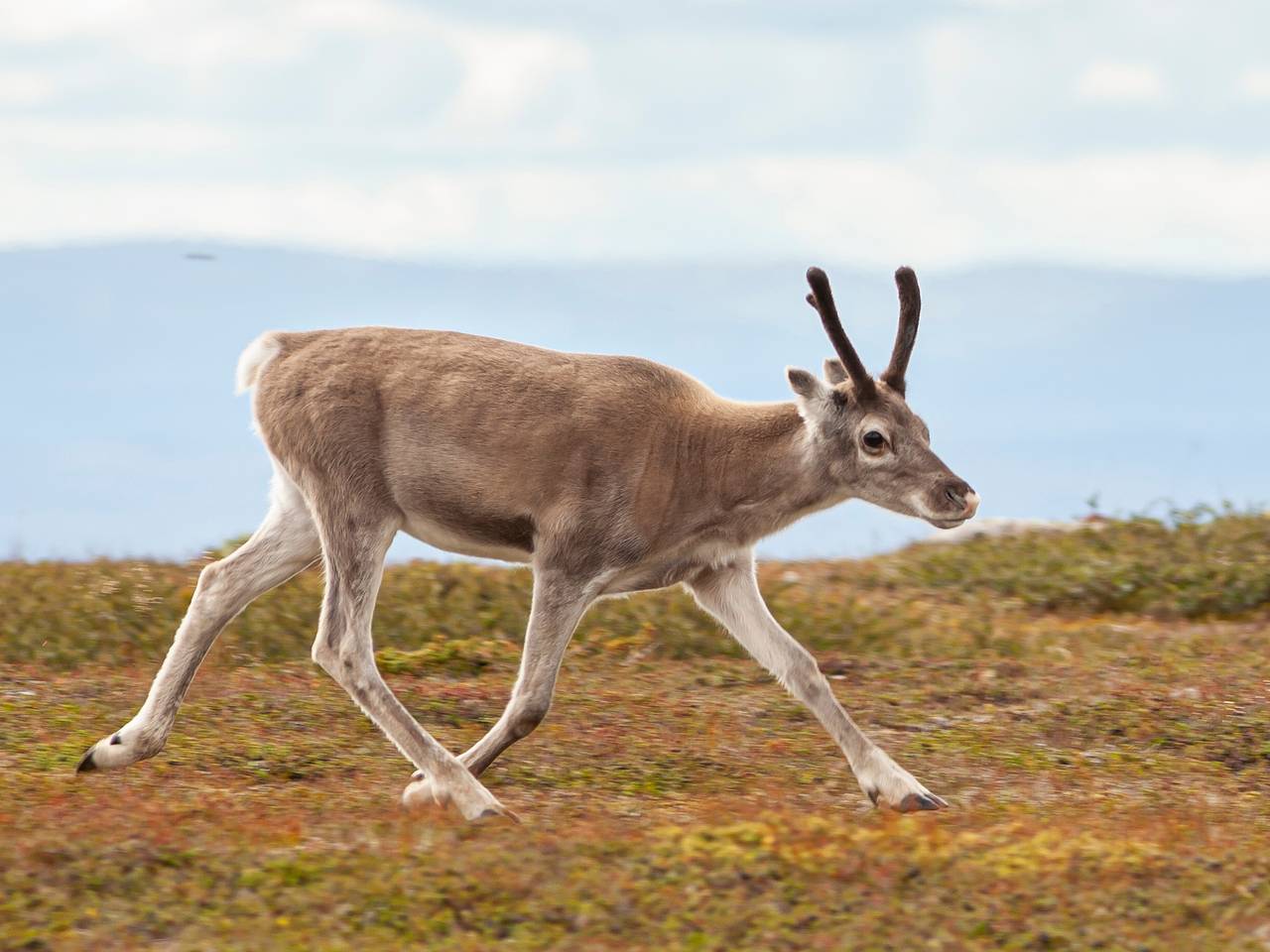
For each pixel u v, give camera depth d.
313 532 32.84
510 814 29.81
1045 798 32.97
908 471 32.78
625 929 23.58
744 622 33.69
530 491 31.84
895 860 26.06
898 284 33.94
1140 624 55.22
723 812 29.91
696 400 33.28
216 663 43.38
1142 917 24.50
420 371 32.19
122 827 26.81
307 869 25.14
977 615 55.03
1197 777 35.19
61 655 43.44
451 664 43.72
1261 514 66.62
